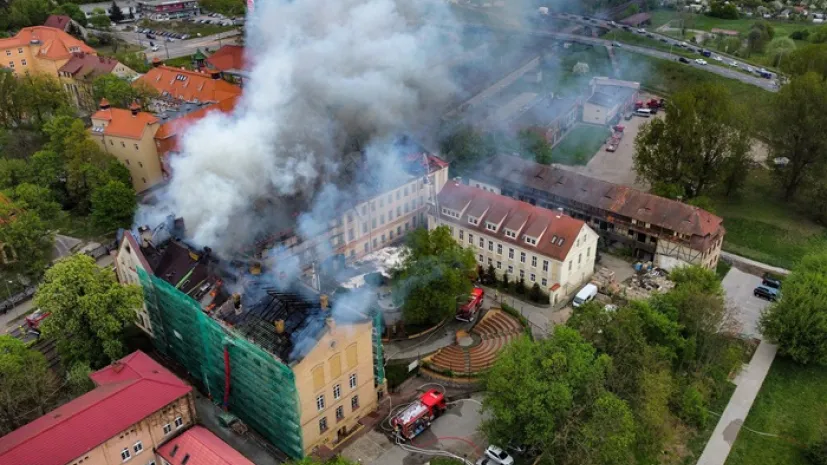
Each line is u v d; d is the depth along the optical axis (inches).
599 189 3565.5
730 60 6397.6
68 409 2006.6
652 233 3336.6
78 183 3890.3
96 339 2476.6
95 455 1908.2
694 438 2395.4
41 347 2819.9
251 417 2341.3
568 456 2030.0
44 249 3479.3
